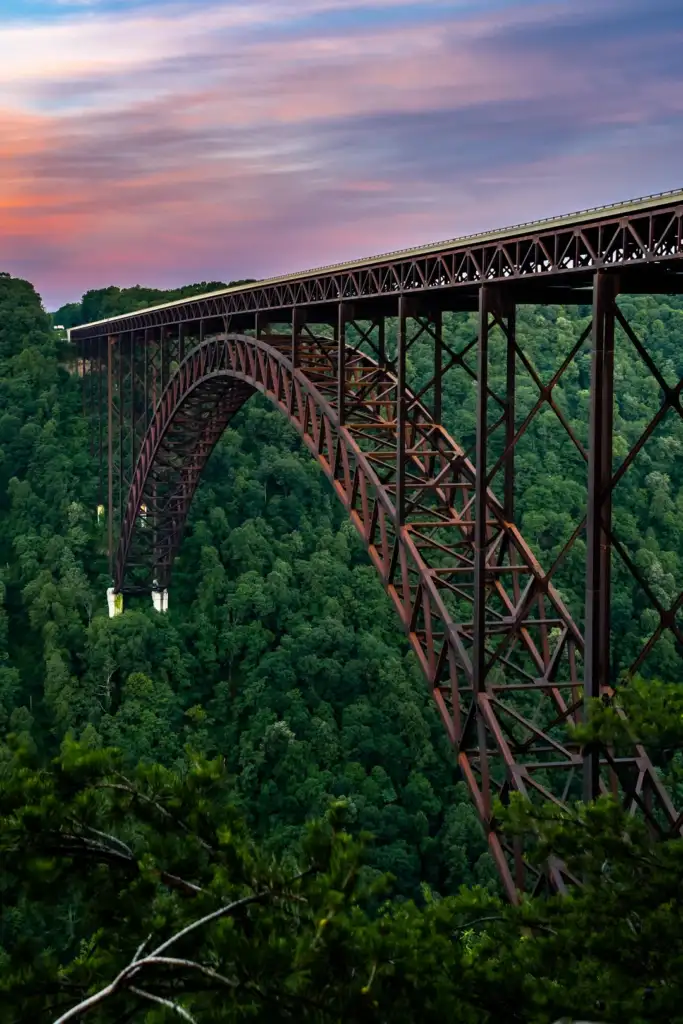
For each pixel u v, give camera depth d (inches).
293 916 350.9
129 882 362.0
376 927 354.0
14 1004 336.5
